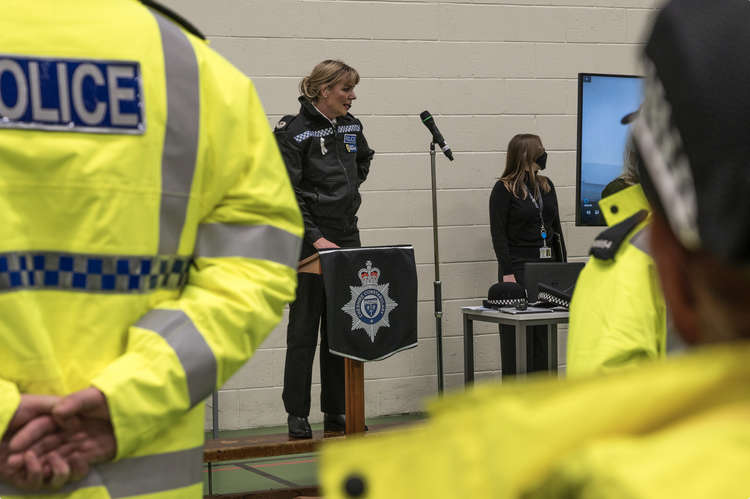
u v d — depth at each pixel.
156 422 1.32
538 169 5.75
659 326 1.76
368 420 6.00
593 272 1.86
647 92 0.47
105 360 1.34
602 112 5.68
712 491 0.34
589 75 5.64
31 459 1.24
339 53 6.03
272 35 5.91
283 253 1.50
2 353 1.28
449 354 6.25
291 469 5.05
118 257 1.32
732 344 0.42
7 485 1.26
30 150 1.28
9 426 1.25
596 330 1.77
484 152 6.30
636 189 1.83
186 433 1.41
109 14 1.36
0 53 1.29
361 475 0.46
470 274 6.27
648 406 0.40
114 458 1.30
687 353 0.41
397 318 4.27
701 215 0.41
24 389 1.29
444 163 6.23
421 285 6.17
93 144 1.31
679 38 0.44
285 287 1.48
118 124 1.33
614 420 0.40
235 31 5.84
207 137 1.42
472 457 0.42
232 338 1.40
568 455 0.39
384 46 6.11
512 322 4.70
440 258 6.21
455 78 6.25
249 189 1.47
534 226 5.62
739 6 0.43
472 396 0.43
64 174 1.29
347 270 4.18
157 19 1.41
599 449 0.37
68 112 1.31
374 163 6.10
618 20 6.59
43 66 1.30
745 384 0.39
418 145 6.18
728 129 0.41
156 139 1.35
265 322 1.44
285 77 5.93
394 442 0.46
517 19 6.38
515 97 6.38
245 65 5.87
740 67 0.42
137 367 1.31
